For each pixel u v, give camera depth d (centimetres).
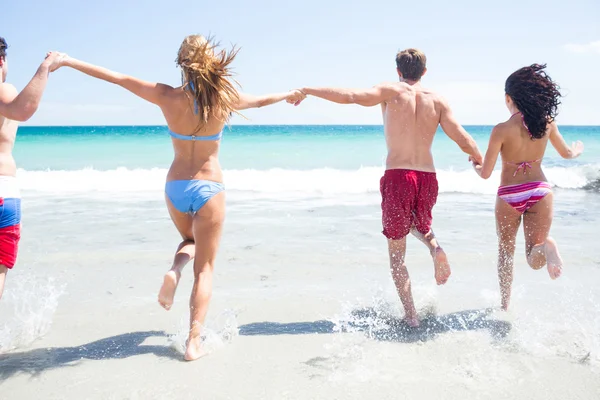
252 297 417
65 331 348
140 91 319
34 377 281
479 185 1084
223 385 271
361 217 752
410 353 311
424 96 380
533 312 379
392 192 370
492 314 377
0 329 349
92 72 310
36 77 285
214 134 329
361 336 339
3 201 307
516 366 292
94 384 272
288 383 272
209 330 348
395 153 375
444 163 1745
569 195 1003
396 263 374
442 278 354
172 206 330
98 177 1209
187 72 321
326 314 381
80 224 690
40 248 556
